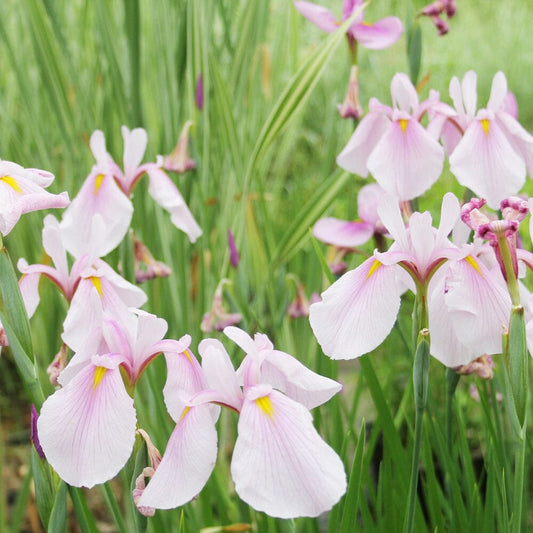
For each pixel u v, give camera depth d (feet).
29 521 6.21
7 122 6.17
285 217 8.27
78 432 3.17
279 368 3.25
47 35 5.37
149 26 6.40
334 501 3.01
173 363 3.33
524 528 4.24
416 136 4.09
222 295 4.81
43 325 6.05
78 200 4.27
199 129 5.19
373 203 4.38
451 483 4.05
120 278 3.77
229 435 6.15
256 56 6.15
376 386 3.90
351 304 3.45
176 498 3.13
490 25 12.51
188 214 4.43
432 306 3.54
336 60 10.08
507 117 4.11
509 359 3.33
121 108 5.50
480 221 3.44
